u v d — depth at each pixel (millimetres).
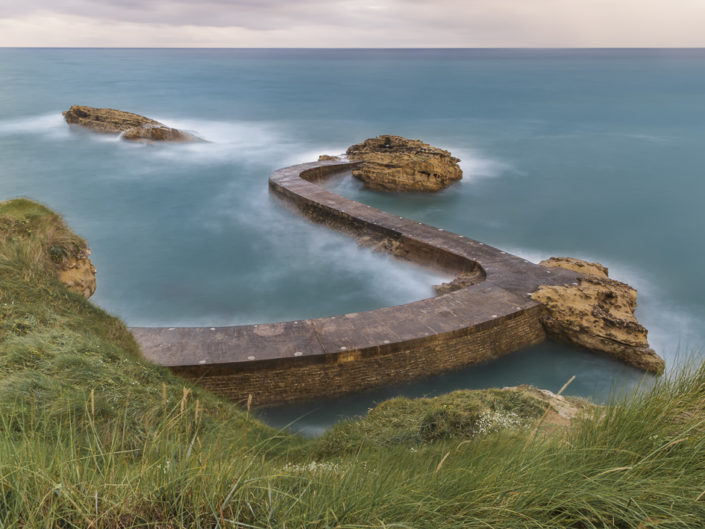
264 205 34969
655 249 27625
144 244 28141
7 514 1844
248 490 2150
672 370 3287
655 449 2482
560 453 2557
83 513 1903
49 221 12977
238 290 22938
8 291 9109
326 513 1987
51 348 7164
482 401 9711
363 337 15234
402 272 24188
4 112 70688
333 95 93875
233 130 60875
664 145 51156
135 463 2428
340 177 41812
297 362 14117
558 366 16500
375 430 9547
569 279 19688
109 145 51156
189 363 13586
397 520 2045
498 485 2273
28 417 4266
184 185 39156
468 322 16219
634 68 191625
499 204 35812
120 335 10289
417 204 36281
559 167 44469
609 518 2115
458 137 57188
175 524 1979
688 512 2078
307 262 25953
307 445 8703
